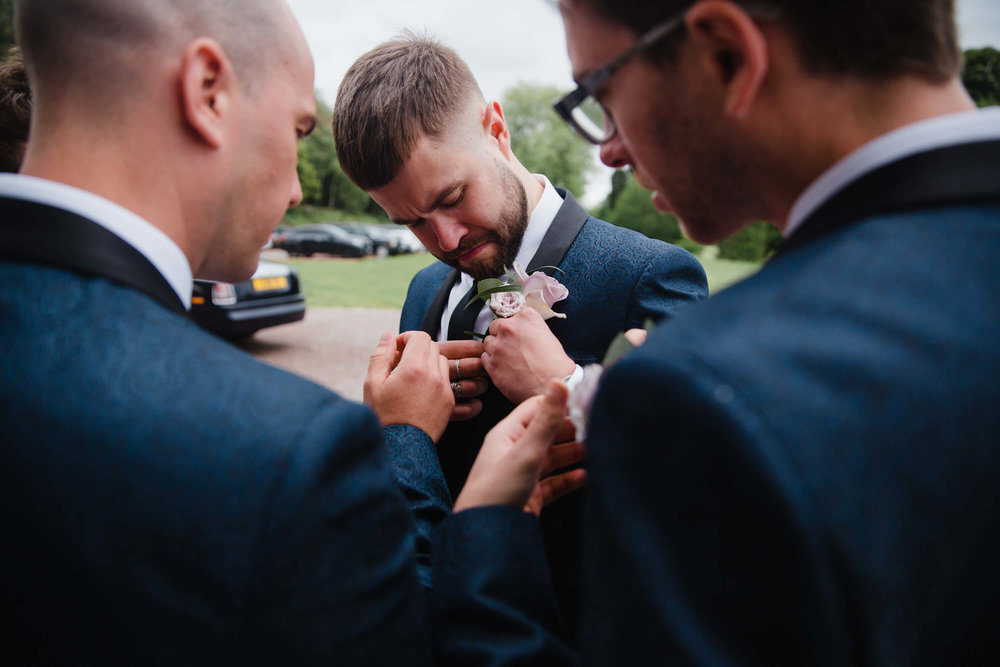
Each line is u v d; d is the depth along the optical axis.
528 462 0.88
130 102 0.67
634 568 0.49
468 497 0.90
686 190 0.69
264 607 0.55
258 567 0.54
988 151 0.53
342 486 0.60
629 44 0.63
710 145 0.64
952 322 0.49
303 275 16.31
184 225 0.73
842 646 0.45
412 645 0.67
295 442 0.57
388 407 1.26
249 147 0.75
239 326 6.91
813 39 0.55
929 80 0.57
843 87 0.57
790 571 0.45
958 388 0.48
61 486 0.56
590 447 0.54
